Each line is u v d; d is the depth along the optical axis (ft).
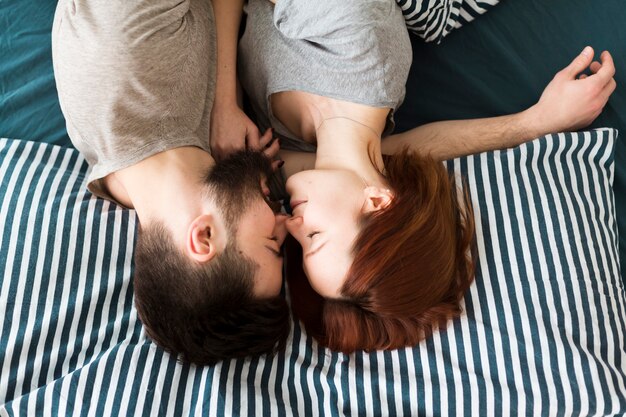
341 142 3.27
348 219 2.94
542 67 3.81
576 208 3.33
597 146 3.46
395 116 3.89
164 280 2.87
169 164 3.11
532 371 3.10
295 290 3.30
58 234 3.37
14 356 3.21
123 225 3.47
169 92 3.16
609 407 3.03
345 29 3.14
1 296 3.26
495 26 3.86
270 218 3.00
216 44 3.58
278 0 3.28
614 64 3.75
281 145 3.78
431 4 3.45
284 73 3.43
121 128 3.07
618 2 3.80
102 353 3.26
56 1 3.96
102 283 3.36
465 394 3.11
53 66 3.55
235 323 2.88
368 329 2.99
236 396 3.10
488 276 3.22
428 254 2.84
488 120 3.65
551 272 3.20
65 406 3.08
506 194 3.35
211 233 2.88
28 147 3.63
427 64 3.90
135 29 3.10
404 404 3.15
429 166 3.13
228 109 3.55
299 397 3.20
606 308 3.19
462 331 3.18
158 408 3.11
